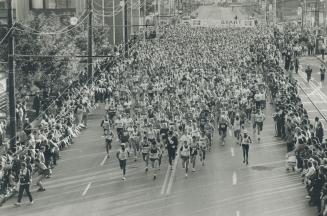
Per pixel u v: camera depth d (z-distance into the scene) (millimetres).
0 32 55031
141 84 62281
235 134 46062
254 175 37844
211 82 61781
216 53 91062
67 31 66688
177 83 63312
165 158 42469
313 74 79562
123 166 37219
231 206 32031
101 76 65250
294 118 41812
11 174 35188
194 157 38594
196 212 31094
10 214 31469
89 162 41812
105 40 81875
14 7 84500
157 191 34844
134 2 132000
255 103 56562
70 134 47125
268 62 76312
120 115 47750
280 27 138375
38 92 58438
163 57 83938
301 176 37062
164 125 43688
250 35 123000
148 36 116625
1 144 46250
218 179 37094
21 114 50375
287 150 42156
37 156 36344
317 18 117938
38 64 59031
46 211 31797
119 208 31984
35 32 59844
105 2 106625
